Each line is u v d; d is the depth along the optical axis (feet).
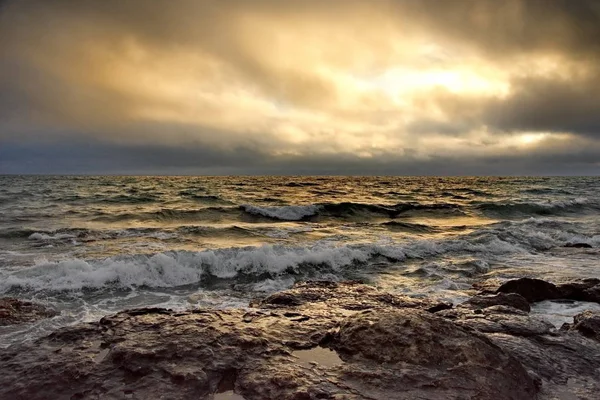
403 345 14.23
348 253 46.26
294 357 14.73
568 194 150.41
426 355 13.71
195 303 30.53
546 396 12.91
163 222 75.25
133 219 76.43
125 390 12.14
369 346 14.65
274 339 16.30
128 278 35.83
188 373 12.94
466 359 13.42
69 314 26.96
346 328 16.22
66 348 15.10
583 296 29.63
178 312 20.03
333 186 220.43
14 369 13.43
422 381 12.56
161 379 12.75
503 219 90.48
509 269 41.93
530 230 65.21
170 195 123.34
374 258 47.37
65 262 36.17
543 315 25.79
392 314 16.31
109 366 13.64
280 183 247.91
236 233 63.36
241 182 254.47
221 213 88.17
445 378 12.65
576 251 52.60
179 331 16.34
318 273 41.42
